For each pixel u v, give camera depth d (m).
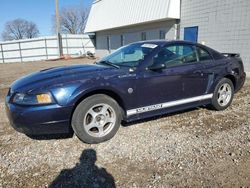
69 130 3.43
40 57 31.62
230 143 3.50
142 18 16.25
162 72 3.94
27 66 19.86
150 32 17.31
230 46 10.87
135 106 3.78
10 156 3.23
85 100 3.37
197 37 12.77
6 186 2.60
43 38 30.97
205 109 5.02
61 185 2.62
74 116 3.35
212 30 11.73
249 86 7.47
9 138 3.79
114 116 3.63
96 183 2.65
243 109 5.04
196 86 4.41
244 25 10.08
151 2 15.55
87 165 2.99
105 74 3.54
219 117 4.57
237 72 5.08
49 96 3.14
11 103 3.29
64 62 22.88
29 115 3.12
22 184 2.64
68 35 30.36
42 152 3.33
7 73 14.46
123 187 2.57
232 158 3.10
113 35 24.22
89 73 3.53
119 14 19.97
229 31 10.81
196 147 3.40
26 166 2.99
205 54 4.65
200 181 2.65
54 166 2.98
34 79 3.47
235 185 2.58
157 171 2.84
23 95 3.20
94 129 3.55
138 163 3.02
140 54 4.06
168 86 4.04
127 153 3.26
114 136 3.76
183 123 4.28
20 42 31.14
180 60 4.25
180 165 2.96
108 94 3.63
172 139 3.65
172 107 4.21
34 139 3.72
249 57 10.05
